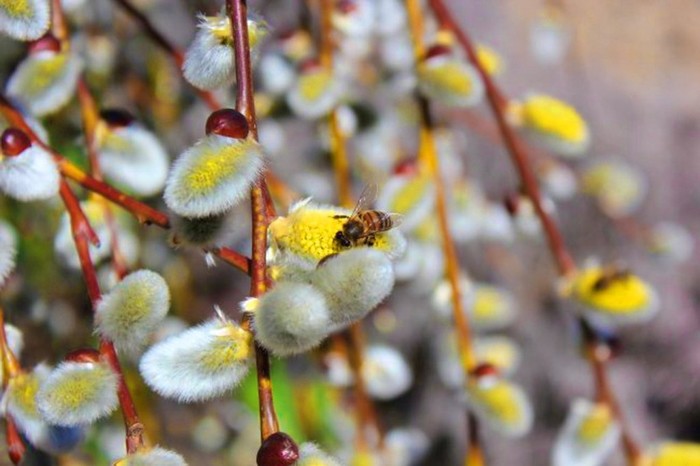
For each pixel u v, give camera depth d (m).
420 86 0.64
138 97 0.77
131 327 0.50
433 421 1.01
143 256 0.76
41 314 0.70
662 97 1.20
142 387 0.72
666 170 1.15
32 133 0.55
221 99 0.67
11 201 0.68
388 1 0.68
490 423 0.63
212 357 0.48
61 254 0.60
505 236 0.73
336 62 0.72
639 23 1.25
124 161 0.60
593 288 0.63
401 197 0.64
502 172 1.02
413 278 0.70
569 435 0.64
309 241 0.49
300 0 0.71
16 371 0.53
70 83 0.58
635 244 1.08
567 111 0.66
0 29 0.53
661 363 1.08
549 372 1.04
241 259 0.51
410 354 0.99
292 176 0.79
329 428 0.78
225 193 0.49
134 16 0.67
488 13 1.14
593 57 1.22
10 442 0.53
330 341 0.71
